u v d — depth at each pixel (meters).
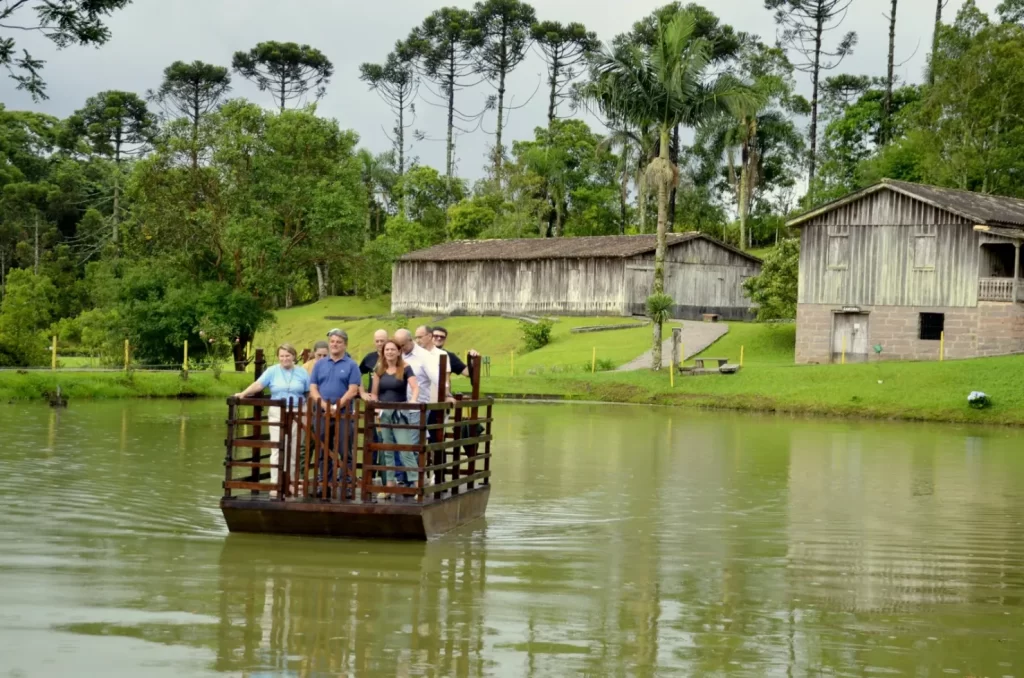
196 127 56.72
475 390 17.11
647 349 58.31
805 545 15.59
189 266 55.34
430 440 15.66
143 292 53.25
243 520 15.20
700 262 72.62
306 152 56.59
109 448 25.19
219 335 51.09
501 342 68.81
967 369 41.84
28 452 24.12
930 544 15.74
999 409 38.53
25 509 16.95
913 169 79.00
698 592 12.80
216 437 27.97
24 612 11.34
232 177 55.06
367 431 14.89
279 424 15.09
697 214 100.38
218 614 11.46
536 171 106.12
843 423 37.47
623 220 105.88
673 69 47.81
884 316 50.88
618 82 48.50
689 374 47.91
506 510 18.11
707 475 22.88
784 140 94.94
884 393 41.31
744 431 33.47
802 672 10.07
